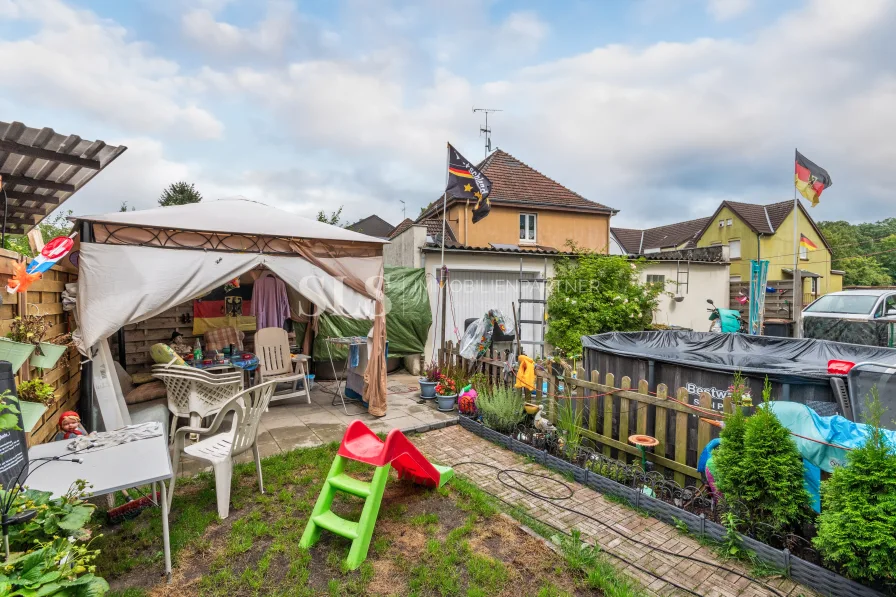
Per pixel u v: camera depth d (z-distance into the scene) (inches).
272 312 299.3
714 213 1058.1
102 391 169.6
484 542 122.5
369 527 114.0
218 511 129.0
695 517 128.2
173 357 199.0
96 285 167.3
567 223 606.2
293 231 215.6
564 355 384.5
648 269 508.1
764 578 109.8
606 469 163.2
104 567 106.0
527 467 176.6
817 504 113.5
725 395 157.9
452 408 251.6
